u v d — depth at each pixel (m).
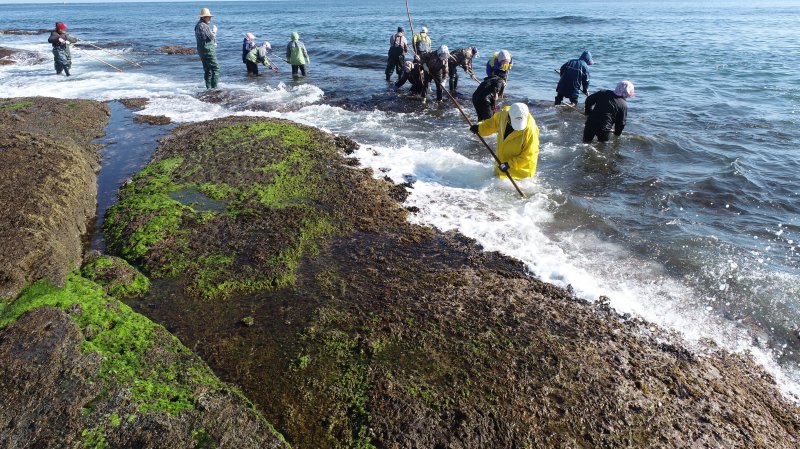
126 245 5.64
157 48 24.31
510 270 5.37
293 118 11.30
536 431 3.43
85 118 10.70
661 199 7.15
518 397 3.68
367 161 8.34
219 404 3.43
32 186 6.10
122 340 3.96
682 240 6.05
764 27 34.31
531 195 7.17
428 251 5.70
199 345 4.17
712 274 5.38
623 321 4.61
